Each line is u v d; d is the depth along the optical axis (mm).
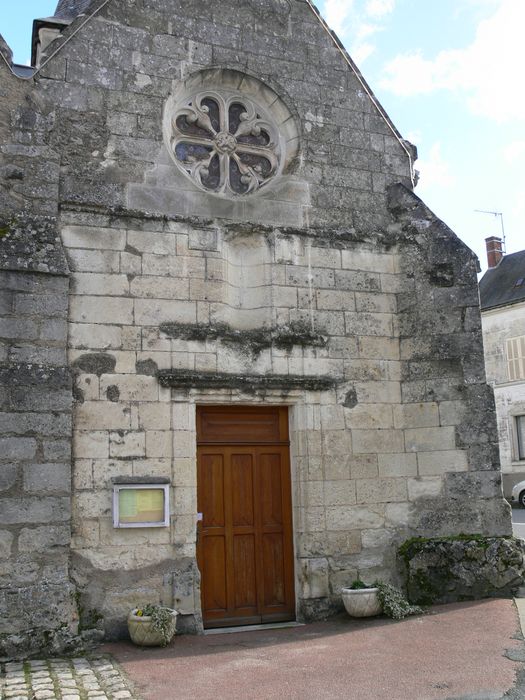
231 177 8906
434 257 9023
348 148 9289
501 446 27688
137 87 8305
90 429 7391
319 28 9469
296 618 8047
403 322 9008
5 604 6582
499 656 5996
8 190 7461
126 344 7684
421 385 8789
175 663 6207
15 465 6891
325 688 5398
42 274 7320
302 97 9164
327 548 8133
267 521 8219
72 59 8070
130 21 8422
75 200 7746
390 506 8516
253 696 5262
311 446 8250
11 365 7047
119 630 7137
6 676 5879
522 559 8312
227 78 8891
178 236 8133
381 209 9320
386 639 6797
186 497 7625
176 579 7406
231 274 8469
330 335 8633
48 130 7746
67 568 6922
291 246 8664
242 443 8266
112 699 5242
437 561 8266
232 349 8133
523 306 27750
